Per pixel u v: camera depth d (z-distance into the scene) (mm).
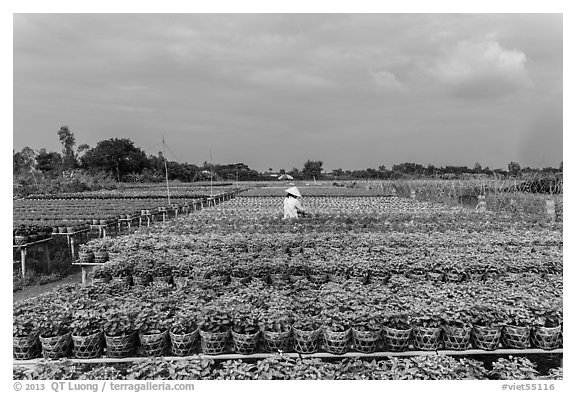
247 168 104812
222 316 7617
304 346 7402
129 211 26641
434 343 7445
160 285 10359
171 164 92250
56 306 8297
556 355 7637
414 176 56219
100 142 87188
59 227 17625
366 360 7387
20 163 65375
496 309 7676
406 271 11148
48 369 6754
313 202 37312
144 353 7637
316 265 11180
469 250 13062
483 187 36719
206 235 16078
